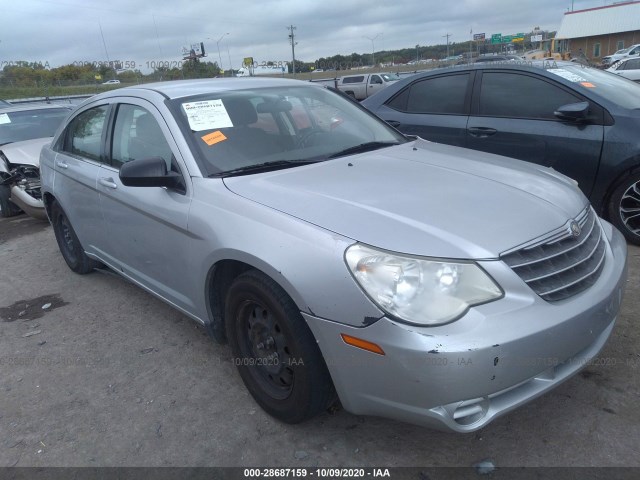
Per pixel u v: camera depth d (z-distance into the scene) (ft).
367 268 7.27
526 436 8.59
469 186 9.24
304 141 11.53
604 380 9.74
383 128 13.23
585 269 8.30
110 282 16.17
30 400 10.55
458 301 7.07
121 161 12.36
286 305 8.09
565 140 15.67
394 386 7.16
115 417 9.82
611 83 16.87
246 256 8.46
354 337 7.30
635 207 15.29
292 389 8.62
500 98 17.26
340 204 8.48
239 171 10.18
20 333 13.42
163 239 10.67
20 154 23.43
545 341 7.25
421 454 8.40
